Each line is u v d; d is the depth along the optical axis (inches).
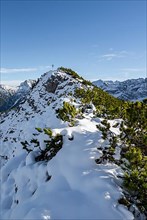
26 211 313.0
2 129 2183.8
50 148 435.2
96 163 361.4
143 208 300.4
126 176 306.2
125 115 423.8
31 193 367.9
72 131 442.0
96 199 299.1
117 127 520.1
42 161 426.0
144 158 330.6
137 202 309.1
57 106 1565.0
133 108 403.5
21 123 1977.1
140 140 391.2
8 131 1937.7
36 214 289.4
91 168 349.1
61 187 331.9
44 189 340.5
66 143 413.4
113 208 285.3
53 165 373.4
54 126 743.7
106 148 388.8
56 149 424.5
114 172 343.0
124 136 414.0
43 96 2331.4
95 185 316.2
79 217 283.0
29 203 324.8
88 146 394.9
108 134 438.3
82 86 2084.2
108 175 333.4
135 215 288.8
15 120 2187.5
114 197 298.8
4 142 1674.5
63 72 2571.4
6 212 366.9
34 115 1972.2
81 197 307.4
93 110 839.7
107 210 284.4
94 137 424.2
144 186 291.6
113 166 358.6
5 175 469.7
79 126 490.6
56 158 383.6
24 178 408.2
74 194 313.9
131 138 394.6
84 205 295.1
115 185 317.4
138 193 308.5
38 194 336.5
